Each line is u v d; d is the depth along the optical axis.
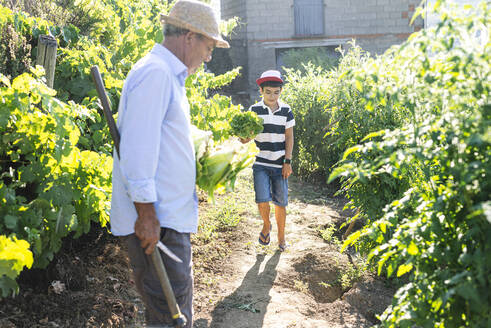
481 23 1.68
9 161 3.17
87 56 4.22
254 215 5.48
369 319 3.48
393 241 2.03
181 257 2.26
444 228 1.89
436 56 1.86
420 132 1.76
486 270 1.63
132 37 5.05
